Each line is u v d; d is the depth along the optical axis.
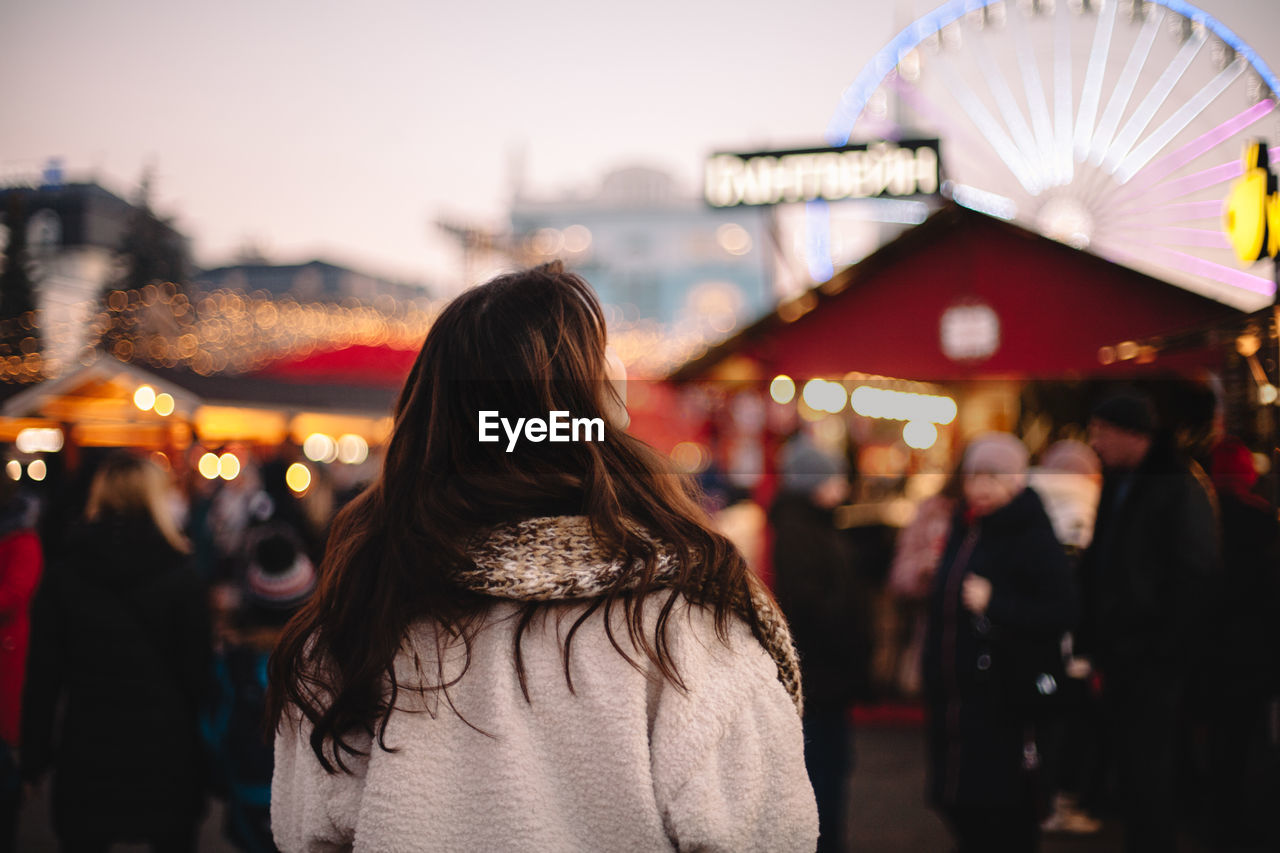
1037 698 2.99
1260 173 3.22
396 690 0.97
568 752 0.96
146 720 2.86
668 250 65.38
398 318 14.67
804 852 0.98
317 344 12.98
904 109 9.72
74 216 15.10
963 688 3.08
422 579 0.99
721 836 0.93
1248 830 3.70
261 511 3.40
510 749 0.96
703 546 1.04
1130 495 3.28
